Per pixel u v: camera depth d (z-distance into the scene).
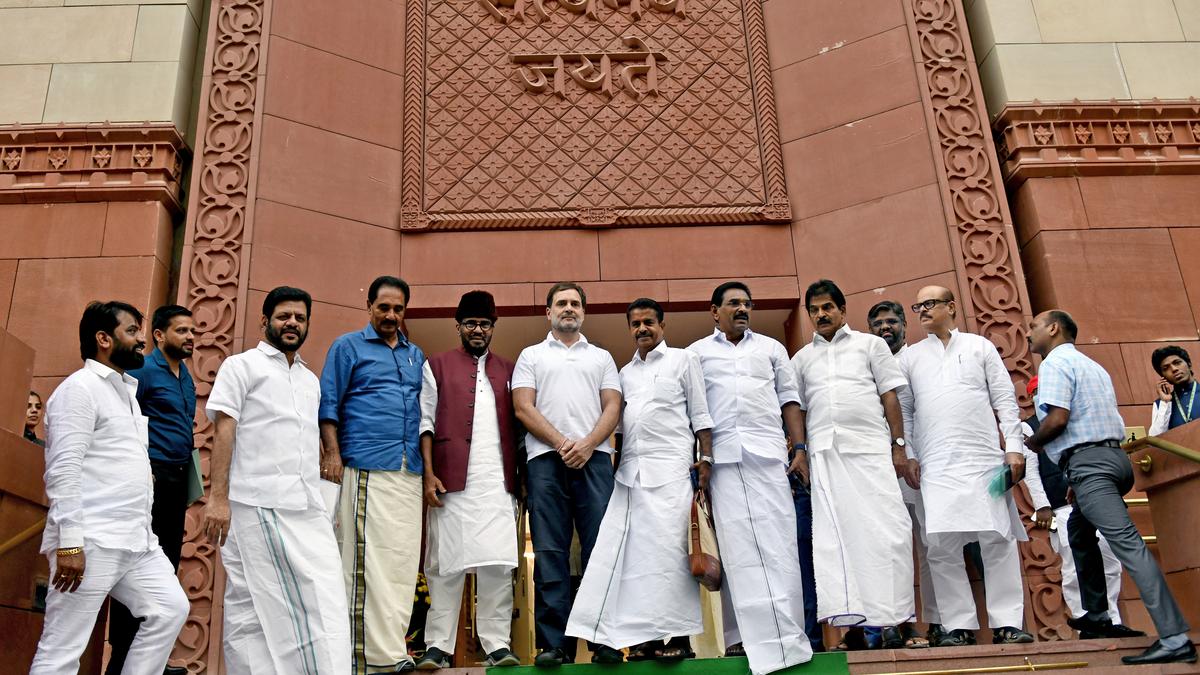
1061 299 6.69
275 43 7.14
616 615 4.22
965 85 7.26
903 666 4.17
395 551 4.23
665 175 7.25
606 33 7.67
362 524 4.23
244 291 6.40
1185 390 4.97
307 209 6.77
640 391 4.61
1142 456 4.76
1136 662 4.07
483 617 4.33
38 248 6.56
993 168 7.00
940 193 6.88
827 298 4.94
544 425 4.45
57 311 6.39
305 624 3.90
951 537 4.74
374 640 4.09
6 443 4.09
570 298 4.79
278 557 3.98
